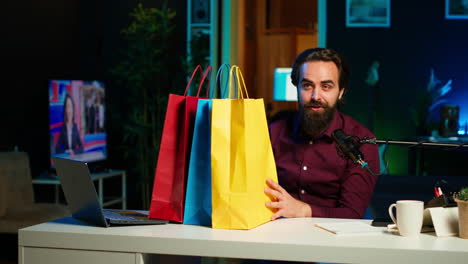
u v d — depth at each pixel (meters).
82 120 5.33
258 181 1.57
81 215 1.62
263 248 1.37
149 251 1.42
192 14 6.31
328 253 1.34
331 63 1.90
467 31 6.66
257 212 1.56
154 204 1.59
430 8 6.69
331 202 2.06
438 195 1.58
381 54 6.76
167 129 1.59
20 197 3.97
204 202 1.57
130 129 5.88
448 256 1.29
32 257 1.49
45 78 5.61
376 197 3.92
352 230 1.49
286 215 1.68
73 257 1.47
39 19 5.50
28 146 5.30
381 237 1.43
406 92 6.75
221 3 6.39
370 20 6.75
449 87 6.50
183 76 6.05
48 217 3.68
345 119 2.07
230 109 1.54
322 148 2.03
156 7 6.31
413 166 6.27
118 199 5.64
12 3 5.08
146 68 5.77
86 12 6.27
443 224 1.45
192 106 1.61
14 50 5.10
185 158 1.58
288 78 7.12
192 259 1.70
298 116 2.07
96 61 6.30
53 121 4.90
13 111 5.08
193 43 6.06
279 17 8.03
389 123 6.75
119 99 6.32
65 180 1.62
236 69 1.65
